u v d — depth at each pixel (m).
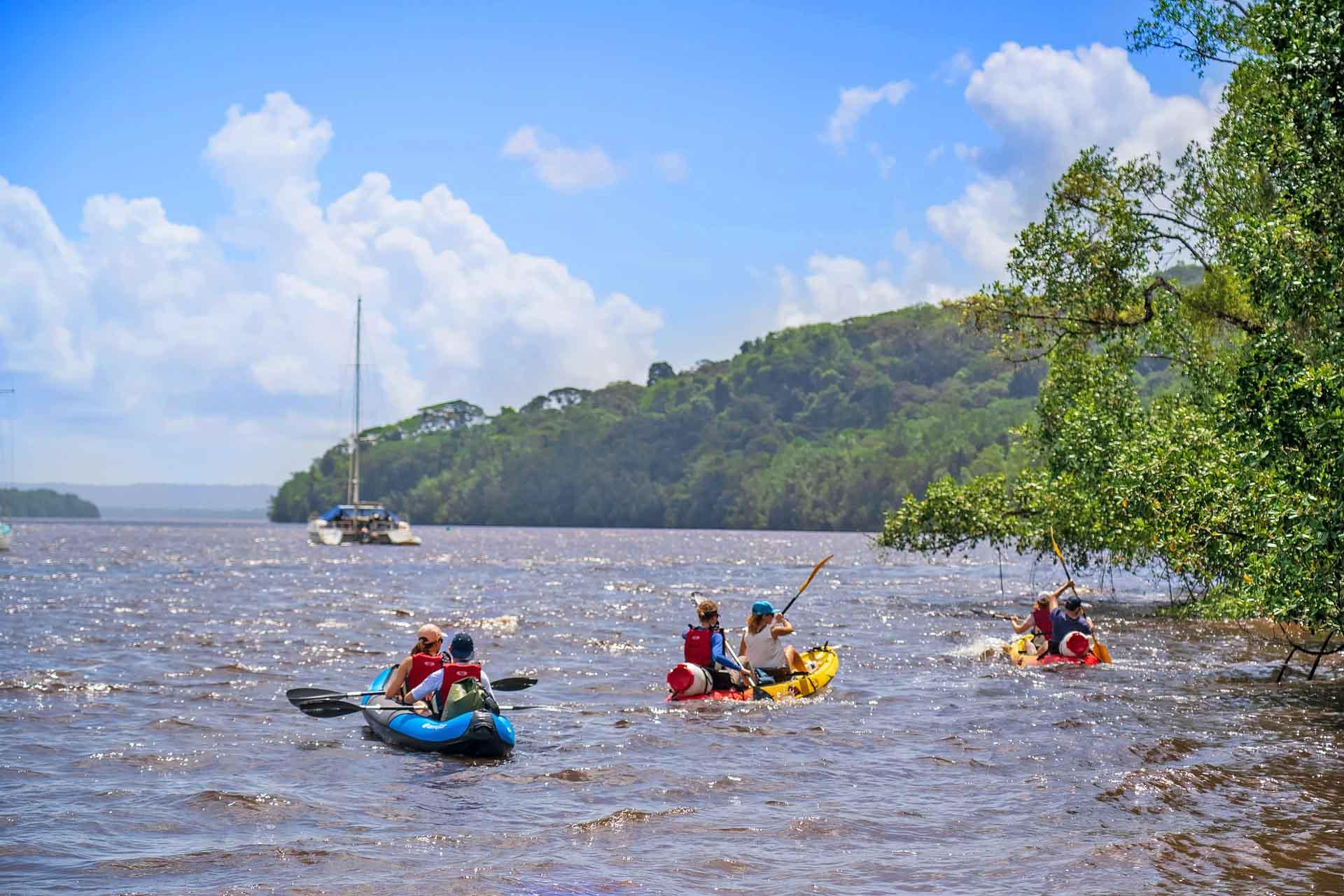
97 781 8.72
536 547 89.06
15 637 18.94
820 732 10.89
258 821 7.62
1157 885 6.23
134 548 74.19
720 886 6.23
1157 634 20.08
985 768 9.27
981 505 27.80
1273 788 8.48
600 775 9.05
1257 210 19.53
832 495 148.62
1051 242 23.28
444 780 8.91
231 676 14.59
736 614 26.03
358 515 90.62
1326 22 12.48
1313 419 10.95
